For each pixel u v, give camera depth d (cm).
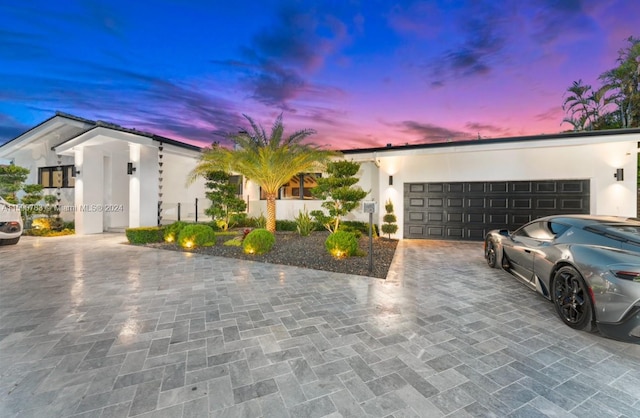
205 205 1437
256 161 958
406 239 1073
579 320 317
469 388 219
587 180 896
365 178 1205
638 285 262
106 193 1291
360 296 440
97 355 266
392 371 242
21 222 950
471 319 354
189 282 512
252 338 303
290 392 213
